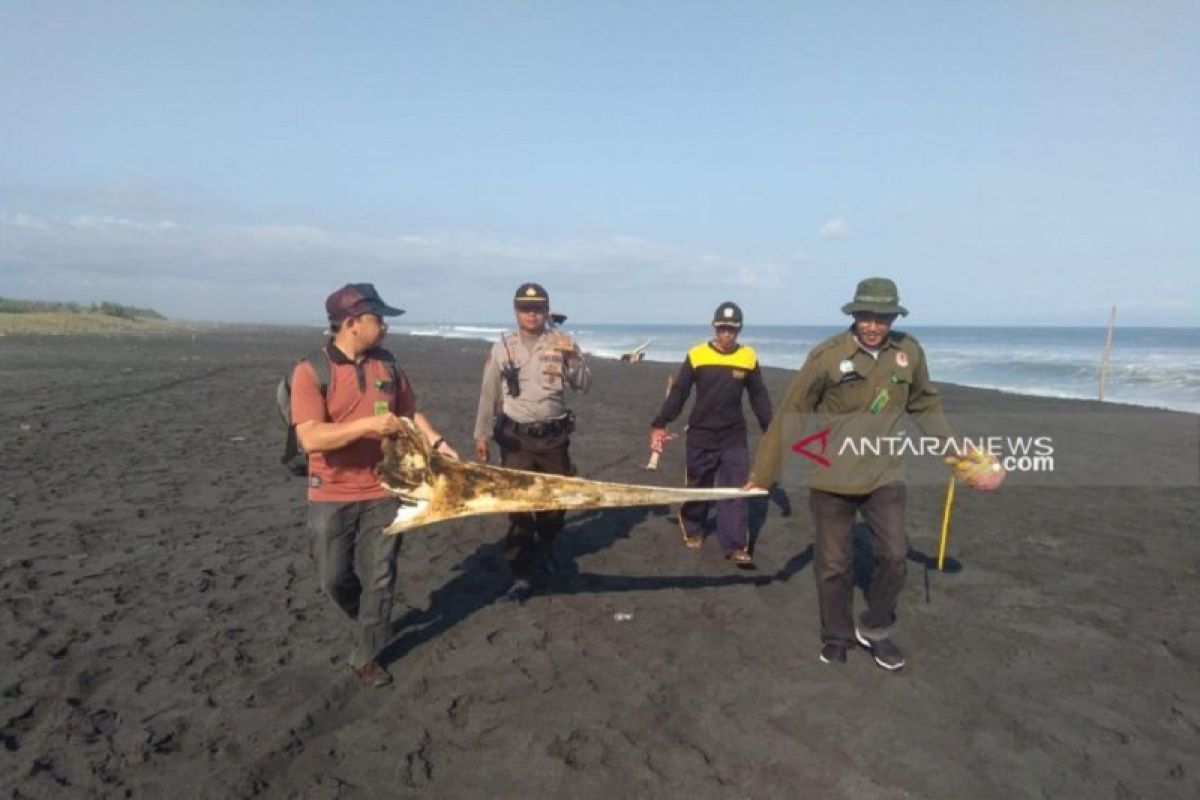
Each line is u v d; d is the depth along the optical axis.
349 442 3.67
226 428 12.41
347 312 3.80
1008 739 3.53
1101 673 4.23
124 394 16.53
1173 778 3.25
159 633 4.55
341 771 3.20
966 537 7.12
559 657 4.33
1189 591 5.61
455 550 6.35
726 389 5.93
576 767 3.25
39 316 54.94
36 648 4.29
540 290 4.99
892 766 3.29
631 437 12.98
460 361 35.97
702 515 6.46
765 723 3.63
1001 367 36.50
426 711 3.71
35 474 8.57
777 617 4.97
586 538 6.79
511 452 5.09
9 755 3.24
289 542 6.44
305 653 4.33
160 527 6.76
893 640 4.64
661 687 3.98
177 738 3.42
